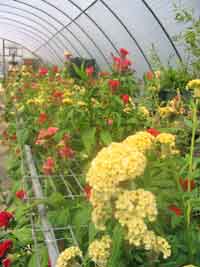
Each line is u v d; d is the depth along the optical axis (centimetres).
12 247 229
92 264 161
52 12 996
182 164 181
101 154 116
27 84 578
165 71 527
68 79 519
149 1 571
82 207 188
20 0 986
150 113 405
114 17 725
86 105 308
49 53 1533
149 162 148
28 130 376
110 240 125
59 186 260
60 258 130
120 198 111
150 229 138
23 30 1405
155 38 634
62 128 310
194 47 499
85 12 830
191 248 150
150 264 135
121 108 315
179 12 529
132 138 143
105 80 344
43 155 325
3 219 235
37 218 247
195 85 175
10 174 430
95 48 966
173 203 157
